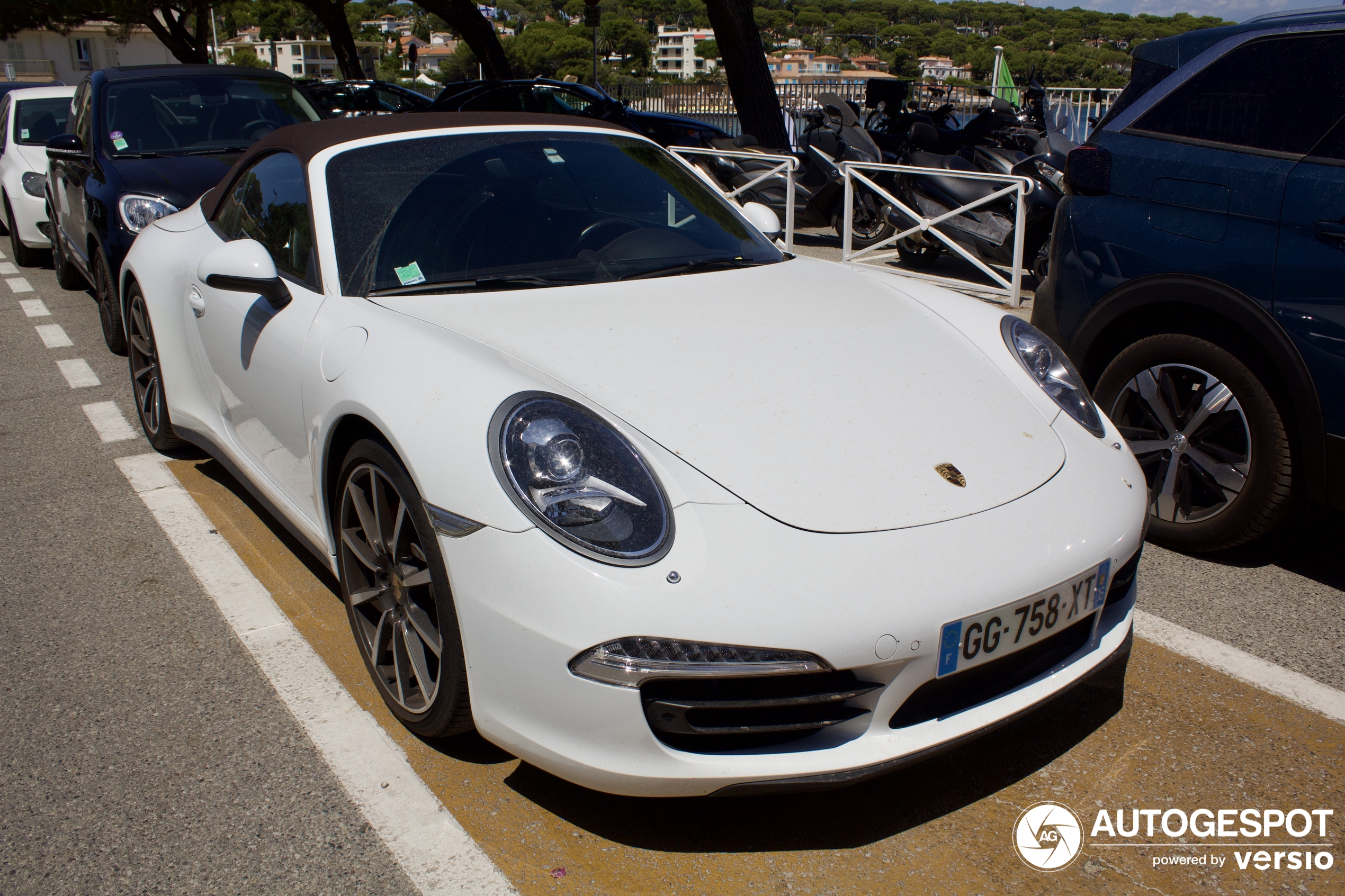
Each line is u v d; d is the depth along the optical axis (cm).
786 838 198
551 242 281
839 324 253
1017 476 208
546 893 183
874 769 180
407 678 224
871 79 1101
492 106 1159
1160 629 276
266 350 273
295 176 297
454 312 242
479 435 192
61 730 232
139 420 463
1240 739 228
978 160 788
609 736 176
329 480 245
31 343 607
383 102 1260
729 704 175
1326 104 284
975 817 204
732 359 225
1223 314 296
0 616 286
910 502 193
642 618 171
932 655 180
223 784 213
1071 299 344
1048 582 192
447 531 190
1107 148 335
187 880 186
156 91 648
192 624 280
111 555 324
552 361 217
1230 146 301
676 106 1650
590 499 180
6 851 194
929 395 225
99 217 541
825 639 172
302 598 295
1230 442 306
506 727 188
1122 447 239
